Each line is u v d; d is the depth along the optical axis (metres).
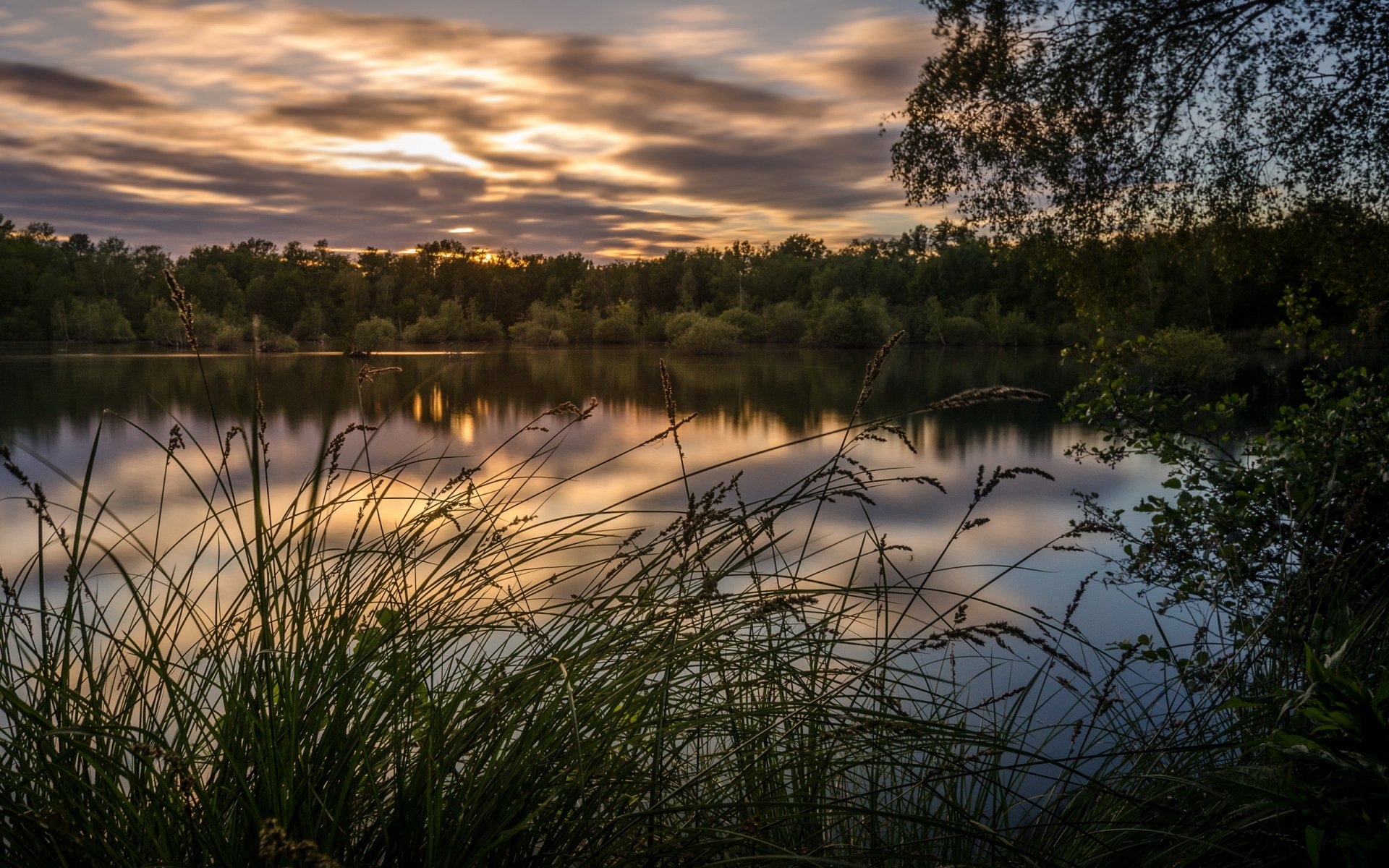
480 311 96.38
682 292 95.62
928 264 83.12
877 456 17.19
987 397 1.32
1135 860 1.43
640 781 1.24
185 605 1.34
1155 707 2.27
